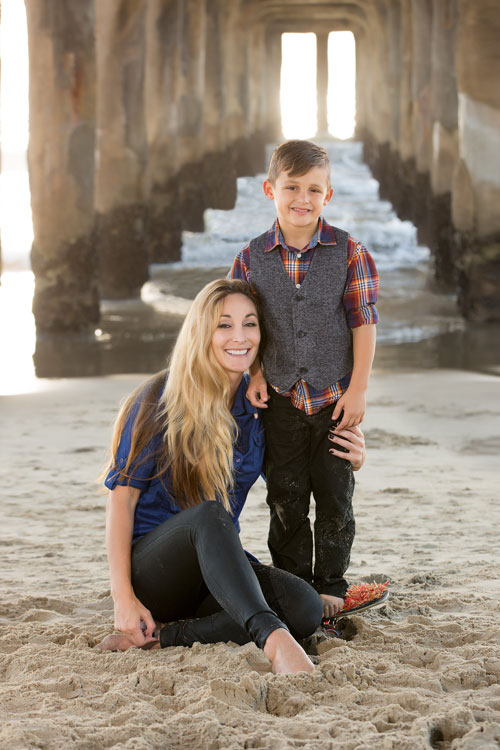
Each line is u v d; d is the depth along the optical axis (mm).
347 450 3557
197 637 3246
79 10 16812
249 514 5812
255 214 34875
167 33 26828
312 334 3488
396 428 8773
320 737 2480
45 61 16922
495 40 17875
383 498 6133
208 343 3295
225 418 3338
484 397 10609
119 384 12125
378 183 40875
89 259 17547
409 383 11859
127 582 3275
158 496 3412
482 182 18359
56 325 17453
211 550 3094
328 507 3582
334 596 3592
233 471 3494
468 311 18906
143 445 3328
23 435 8664
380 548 4934
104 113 21844
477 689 2854
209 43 35969
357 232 30500
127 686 2844
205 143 36656
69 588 4250
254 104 47844
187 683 2846
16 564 4715
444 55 23609
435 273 23734
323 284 3486
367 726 2527
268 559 4719
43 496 6355
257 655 3010
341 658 3055
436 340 16609
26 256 38094
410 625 3471
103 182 22000
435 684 2846
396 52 36531
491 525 5414
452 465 7219
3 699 2775
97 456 7742
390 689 2826
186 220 32375
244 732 2525
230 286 3357
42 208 17266
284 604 3270
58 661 3109
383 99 39531
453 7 23625
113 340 16922
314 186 3441
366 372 3510
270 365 3521
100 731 2484
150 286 24125
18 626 3562
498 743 2416
